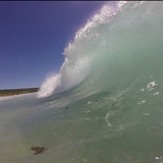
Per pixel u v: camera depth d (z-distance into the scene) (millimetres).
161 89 7031
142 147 5223
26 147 6383
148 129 5738
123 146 5391
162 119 5938
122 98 7473
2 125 8805
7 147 6586
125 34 10344
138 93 7348
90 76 10312
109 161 5020
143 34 9773
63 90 11641
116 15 11211
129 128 5980
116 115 6746
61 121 7469
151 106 6543
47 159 5582
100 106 7551
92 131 6340
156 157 4848
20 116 9570
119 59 9570
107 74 9430
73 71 11680
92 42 11383
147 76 7945
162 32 9227
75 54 11984
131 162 4863
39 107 10211
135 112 6559
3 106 13844
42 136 6809
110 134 5965
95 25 11703
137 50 9336
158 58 8422
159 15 9867
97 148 5539
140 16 10406
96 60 10688
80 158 5336
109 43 10648
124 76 8664
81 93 9547
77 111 7848
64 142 6180
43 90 14289
